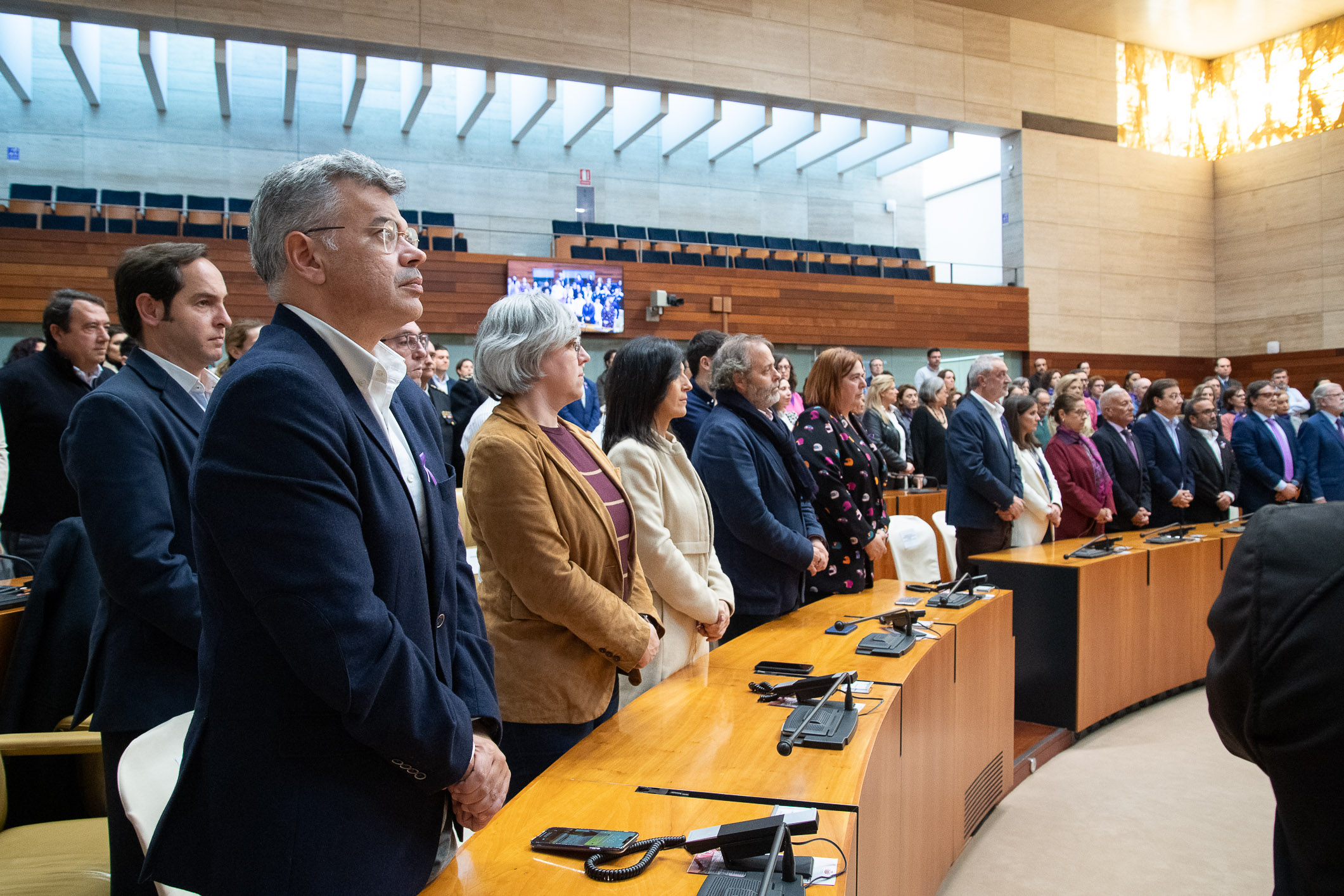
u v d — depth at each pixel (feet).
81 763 7.24
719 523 8.80
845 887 3.67
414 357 9.37
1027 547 14.33
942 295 39.58
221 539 3.25
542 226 39.19
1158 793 10.72
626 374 7.47
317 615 3.19
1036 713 12.74
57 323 9.62
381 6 30.66
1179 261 45.60
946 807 8.09
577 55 33.40
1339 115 42.47
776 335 36.32
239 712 3.37
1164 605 14.34
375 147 36.86
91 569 7.24
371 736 3.30
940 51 40.11
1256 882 8.56
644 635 5.53
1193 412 19.11
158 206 31.68
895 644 7.40
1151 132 45.60
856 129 39.58
